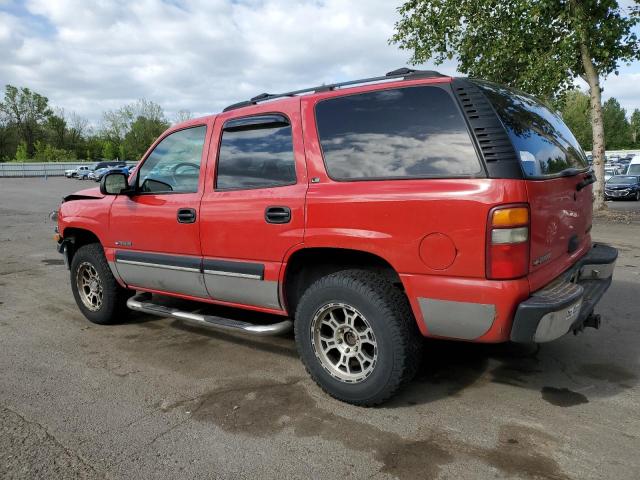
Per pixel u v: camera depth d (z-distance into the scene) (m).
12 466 2.67
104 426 3.07
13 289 6.60
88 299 5.11
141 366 3.99
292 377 3.72
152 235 4.20
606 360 3.88
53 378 3.78
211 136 3.88
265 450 2.77
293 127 3.39
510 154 2.67
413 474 2.53
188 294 4.14
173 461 2.69
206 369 3.90
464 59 14.71
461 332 2.83
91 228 4.75
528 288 2.71
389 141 3.02
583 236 3.65
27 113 70.12
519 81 13.70
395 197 2.90
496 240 2.62
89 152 73.75
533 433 2.87
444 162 2.81
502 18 13.55
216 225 3.72
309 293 3.27
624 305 5.25
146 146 70.94
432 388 3.46
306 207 3.24
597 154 14.59
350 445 2.80
